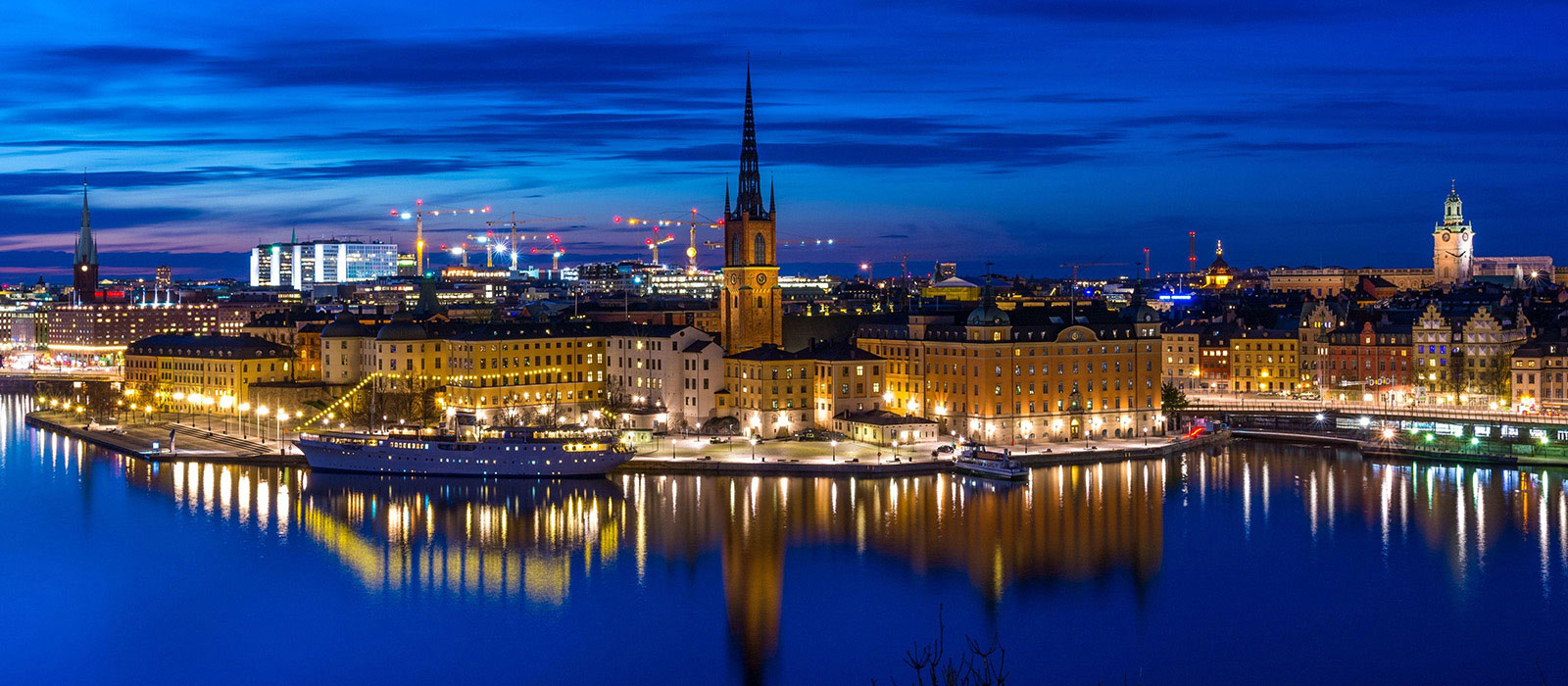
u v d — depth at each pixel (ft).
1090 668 655.76
